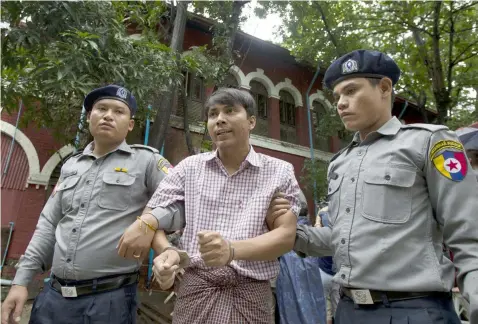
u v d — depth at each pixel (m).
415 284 1.32
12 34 3.74
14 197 6.91
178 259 1.37
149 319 4.65
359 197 1.56
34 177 7.04
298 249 1.85
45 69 3.77
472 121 9.18
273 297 3.53
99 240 2.03
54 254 2.09
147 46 4.72
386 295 1.37
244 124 1.78
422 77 9.48
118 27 4.44
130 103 2.43
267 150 9.57
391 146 1.57
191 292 1.58
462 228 1.30
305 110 10.70
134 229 1.57
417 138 1.52
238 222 1.64
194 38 8.56
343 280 1.50
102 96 2.35
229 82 9.37
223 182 1.74
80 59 3.73
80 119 5.02
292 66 10.76
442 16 8.76
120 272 2.04
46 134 7.32
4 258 6.40
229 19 6.72
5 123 7.06
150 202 1.75
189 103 8.40
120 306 1.98
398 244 1.39
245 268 1.57
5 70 4.54
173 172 1.85
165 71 4.68
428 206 1.45
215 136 1.77
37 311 2.01
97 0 4.09
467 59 9.48
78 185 2.23
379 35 9.80
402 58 9.79
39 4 3.73
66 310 1.94
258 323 1.55
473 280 1.20
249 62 9.82
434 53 8.73
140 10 5.84
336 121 8.86
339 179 1.71
